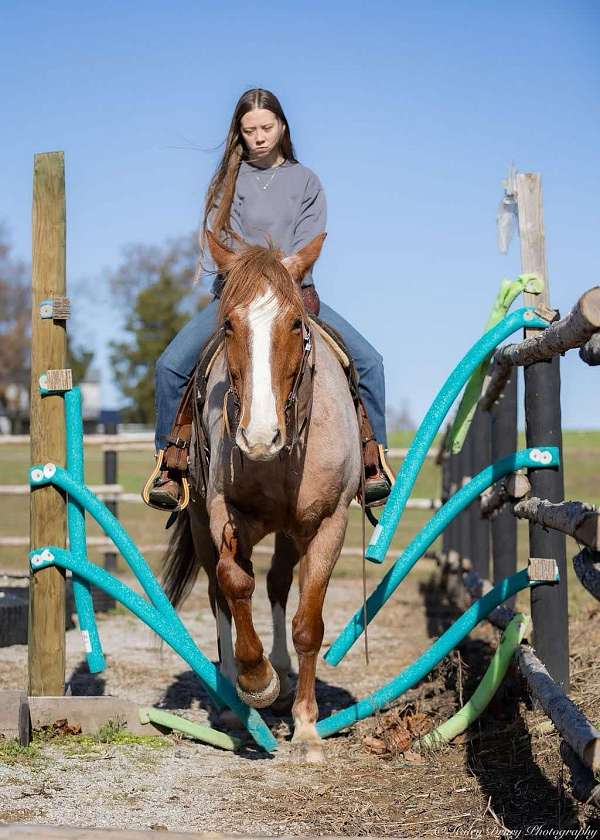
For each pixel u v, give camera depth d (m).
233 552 4.32
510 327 4.82
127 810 3.68
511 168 5.03
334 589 12.02
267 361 3.81
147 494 5.00
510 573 6.12
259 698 4.34
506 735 4.57
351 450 4.52
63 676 5.11
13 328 58.34
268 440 3.70
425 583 12.18
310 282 4.98
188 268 51.91
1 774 4.04
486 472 4.81
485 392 6.01
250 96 5.12
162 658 7.12
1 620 7.82
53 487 5.13
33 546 5.11
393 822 3.58
